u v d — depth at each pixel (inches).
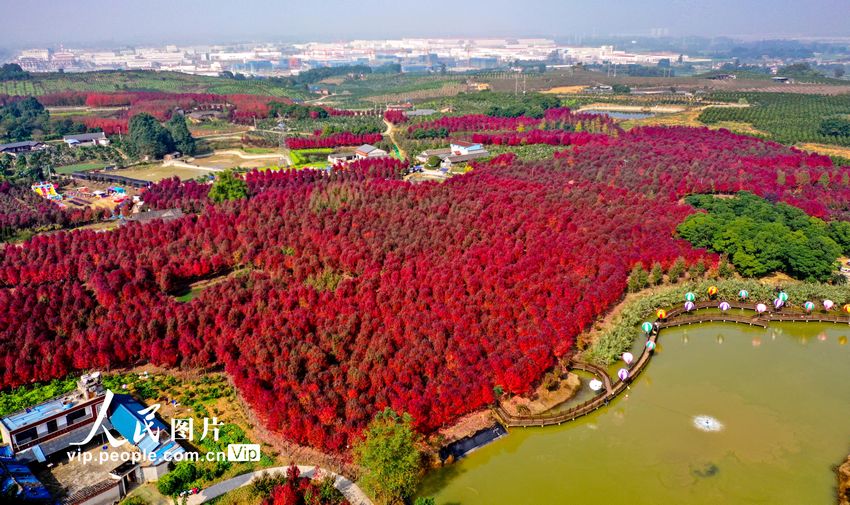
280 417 3752.5
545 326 4697.3
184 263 5816.9
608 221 6791.3
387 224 6619.1
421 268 5570.9
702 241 6589.6
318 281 5531.5
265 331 4611.2
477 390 4025.6
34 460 3508.9
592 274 5708.7
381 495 3331.7
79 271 5693.9
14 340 4522.6
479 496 3494.1
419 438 3791.8
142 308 4963.1
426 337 4574.3
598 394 4407.0
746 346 5246.1
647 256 6117.1
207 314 4837.6
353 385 4087.1
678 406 4379.9
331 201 7352.4
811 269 6067.9
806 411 4333.2
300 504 3238.2
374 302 4995.1
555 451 3895.2
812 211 7539.4
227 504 3282.5
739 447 3946.9
